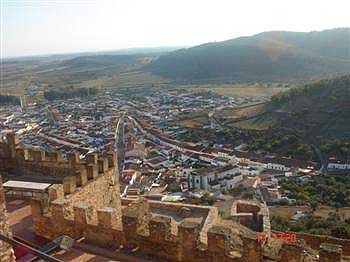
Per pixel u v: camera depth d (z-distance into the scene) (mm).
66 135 130875
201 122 143750
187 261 11570
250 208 22812
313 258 11117
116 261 11750
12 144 19391
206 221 18547
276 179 77312
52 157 18625
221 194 65188
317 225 42594
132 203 19047
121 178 79688
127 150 106250
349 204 58531
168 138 124750
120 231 12508
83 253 12195
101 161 17859
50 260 6156
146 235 12117
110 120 157625
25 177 18859
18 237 13391
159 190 71875
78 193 15773
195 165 93375
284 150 99188
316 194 65250
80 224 13078
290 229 38750
